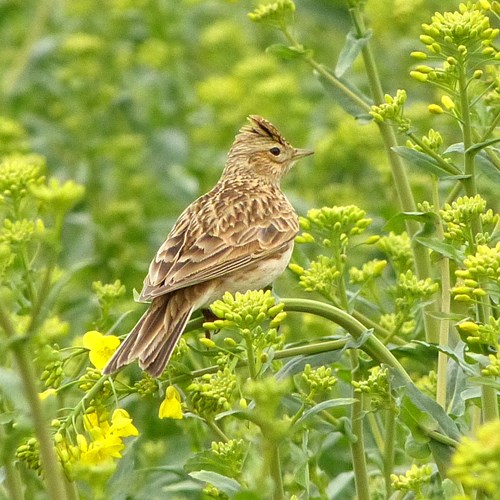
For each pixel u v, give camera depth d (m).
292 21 12.99
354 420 10.51
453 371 10.55
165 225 18.56
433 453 9.45
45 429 7.86
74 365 12.41
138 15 21.59
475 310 10.19
